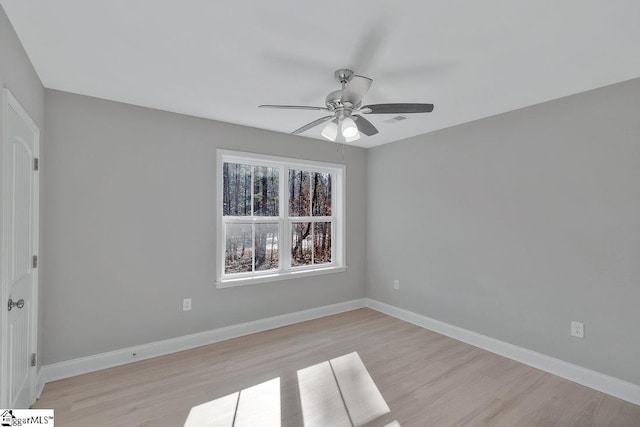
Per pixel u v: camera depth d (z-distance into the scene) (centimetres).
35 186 220
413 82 234
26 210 200
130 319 283
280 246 383
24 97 193
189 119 313
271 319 366
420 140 381
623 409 215
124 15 160
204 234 321
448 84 237
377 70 215
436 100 268
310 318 399
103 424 197
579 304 250
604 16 157
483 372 265
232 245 348
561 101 262
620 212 230
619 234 231
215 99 272
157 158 296
